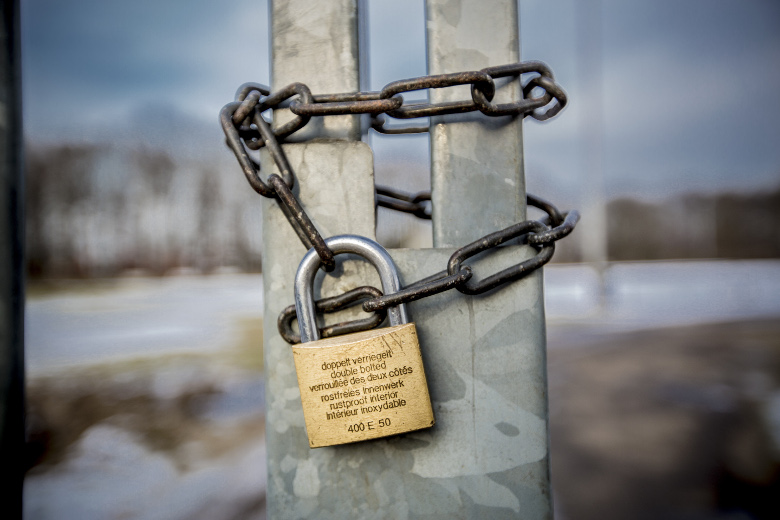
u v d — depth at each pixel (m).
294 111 1.00
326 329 1.06
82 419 5.49
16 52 1.28
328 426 1.02
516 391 1.08
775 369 7.18
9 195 1.24
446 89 1.13
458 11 1.14
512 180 1.12
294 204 1.01
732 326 10.59
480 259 1.09
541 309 1.09
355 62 1.13
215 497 3.85
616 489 3.82
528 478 1.07
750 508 3.50
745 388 6.29
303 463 1.08
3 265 1.23
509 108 1.03
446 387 1.08
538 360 1.08
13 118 1.26
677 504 3.58
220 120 1.04
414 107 1.04
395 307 1.04
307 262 1.05
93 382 6.85
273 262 1.10
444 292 1.09
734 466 4.15
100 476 4.21
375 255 1.04
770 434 4.79
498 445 1.08
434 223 1.13
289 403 1.09
